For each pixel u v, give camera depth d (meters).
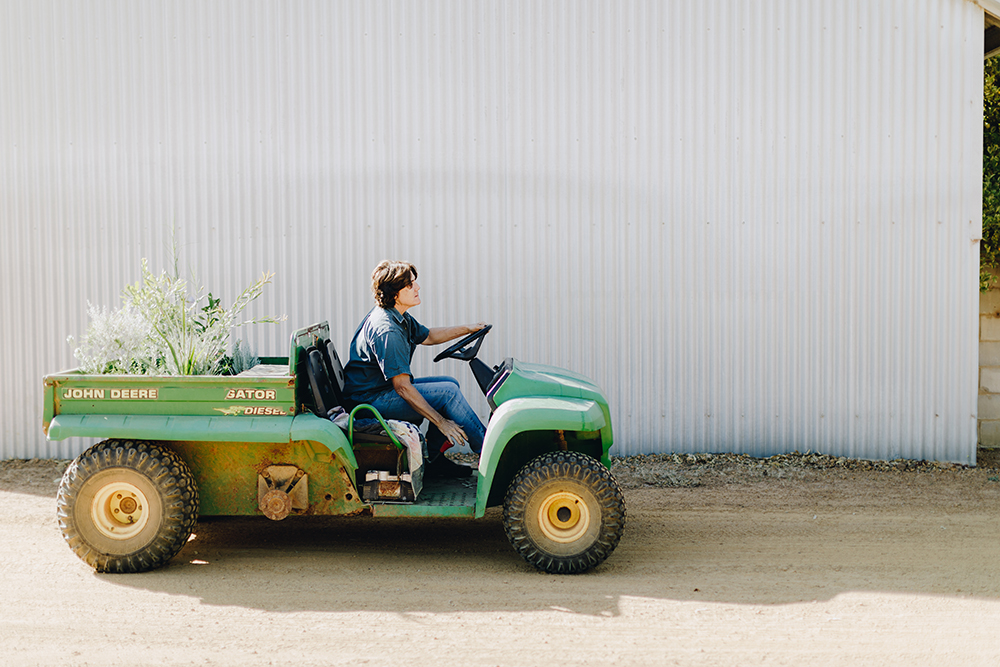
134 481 4.06
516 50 6.78
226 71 6.87
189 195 6.94
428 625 3.50
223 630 3.45
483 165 6.84
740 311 6.79
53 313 7.03
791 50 6.68
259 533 4.96
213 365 4.62
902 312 6.73
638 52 6.73
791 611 3.67
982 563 4.35
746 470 6.46
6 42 6.93
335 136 6.88
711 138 6.75
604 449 4.61
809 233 6.74
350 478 4.23
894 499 5.70
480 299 6.89
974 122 6.62
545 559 4.11
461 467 4.89
